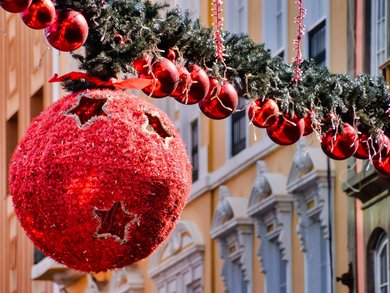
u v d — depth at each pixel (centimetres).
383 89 895
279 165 2384
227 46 831
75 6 762
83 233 739
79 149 731
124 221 742
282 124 856
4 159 3644
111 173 731
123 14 777
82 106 750
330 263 2170
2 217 3638
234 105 831
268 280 2450
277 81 845
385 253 2052
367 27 2088
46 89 3300
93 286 3125
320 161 2203
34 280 3369
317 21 2261
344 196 2150
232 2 2578
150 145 738
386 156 905
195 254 2727
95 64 764
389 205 2008
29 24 751
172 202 746
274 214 2386
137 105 746
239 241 2539
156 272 2898
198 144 2759
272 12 2425
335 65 2183
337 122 866
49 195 732
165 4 800
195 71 808
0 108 3678
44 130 739
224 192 2605
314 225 2269
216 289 2670
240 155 2538
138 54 773
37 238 747
